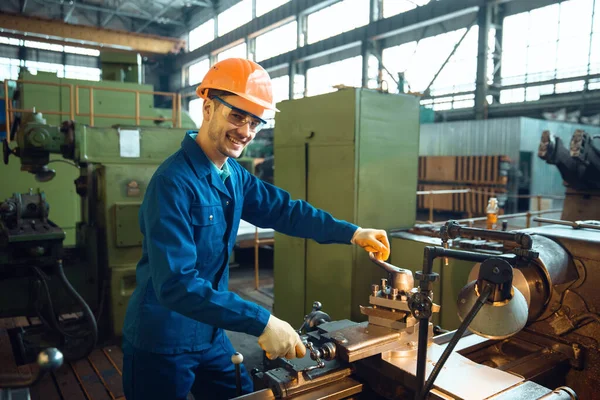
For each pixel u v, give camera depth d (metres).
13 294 3.01
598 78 9.07
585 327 1.67
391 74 11.68
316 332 1.51
